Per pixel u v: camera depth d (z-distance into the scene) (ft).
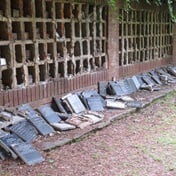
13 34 20.83
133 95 31.42
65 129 21.45
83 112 25.05
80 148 19.20
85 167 16.80
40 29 23.03
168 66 43.73
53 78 24.21
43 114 22.33
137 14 35.55
